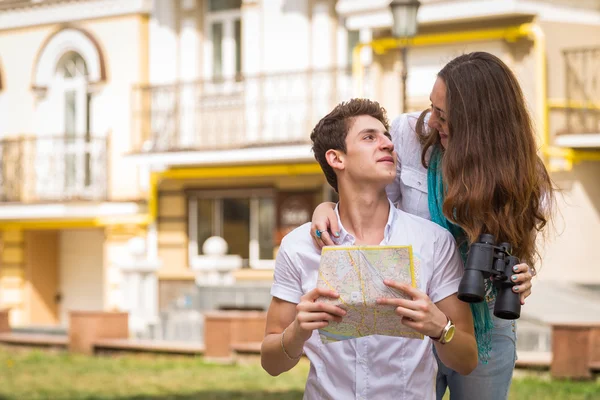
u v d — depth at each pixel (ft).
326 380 10.74
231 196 55.67
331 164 10.96
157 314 50.14
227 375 35.53
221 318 39.09
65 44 60.08
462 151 10.68
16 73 61.93
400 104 47.88
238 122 54.75
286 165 52.75
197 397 30.94
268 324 11.08
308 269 10.84
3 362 40.83
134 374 36.47
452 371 12.19
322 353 10.75
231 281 53.06
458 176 10.69
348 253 9.80
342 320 9.98
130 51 57.88
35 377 36.29
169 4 57.31
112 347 42.55
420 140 12.03
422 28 47.42
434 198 11.80
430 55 47.39
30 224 60.54
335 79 51.26
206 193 56.24
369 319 9.93
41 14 60.90
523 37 45.73
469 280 10.18
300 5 52.65
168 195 57.00
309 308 9.87
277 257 11.10
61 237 63.00
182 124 56.54
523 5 44.70
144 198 57.06
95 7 58.95
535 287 44.60
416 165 12.16
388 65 48.26
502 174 10.58
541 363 32.55
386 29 48.37
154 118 56.80
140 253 52.21
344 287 9.80
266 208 54.80
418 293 9.65
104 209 56.90
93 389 33.17
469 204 10.55
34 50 61.31
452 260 10.86
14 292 61.62
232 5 56.24
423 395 10.63
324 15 52.16
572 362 31.50
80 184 58.95
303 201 53.36
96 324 43.14
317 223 10.78
